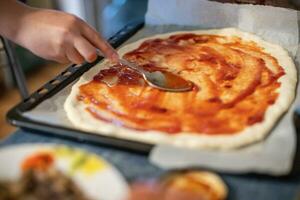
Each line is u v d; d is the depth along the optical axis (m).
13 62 0.87
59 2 1.29
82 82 0.59
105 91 0.57
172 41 0.72
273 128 0.49
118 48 0.70
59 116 0.51
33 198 0.38
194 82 0.59
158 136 0.47
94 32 0.60
